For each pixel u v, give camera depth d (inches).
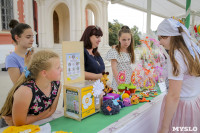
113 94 55.7
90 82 47.1
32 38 60.1
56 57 37.2
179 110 43.9
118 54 77.7
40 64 35.6
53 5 430.6
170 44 41.6
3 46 391.5
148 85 71.1
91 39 66.7
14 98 35.4
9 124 39.8
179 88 39.2
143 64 72.5
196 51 42.2
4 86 201.6
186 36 41.2
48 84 40.4
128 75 78.3
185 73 41.1
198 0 185.8
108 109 44.4
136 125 43.7
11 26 67.6
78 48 47.2
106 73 57.4
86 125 38.9
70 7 388.8
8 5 437.1
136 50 76.5
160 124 49.0
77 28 386.6
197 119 44.3
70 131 36.0
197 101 45.3
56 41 566.3
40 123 40.4
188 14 117.3
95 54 72.2
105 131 35.5
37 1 439.8
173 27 40.7
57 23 559.2
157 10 220.4
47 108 43.2
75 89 41.3
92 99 44.8
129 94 60.6
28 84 37.2
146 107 50.3
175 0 169.0
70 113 43.5
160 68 71.9
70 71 45.1
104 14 466.0
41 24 448.1
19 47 59.7
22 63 59.3
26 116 37.4
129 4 163.2
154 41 73.7
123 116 43.8
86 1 404.2
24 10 470.6
